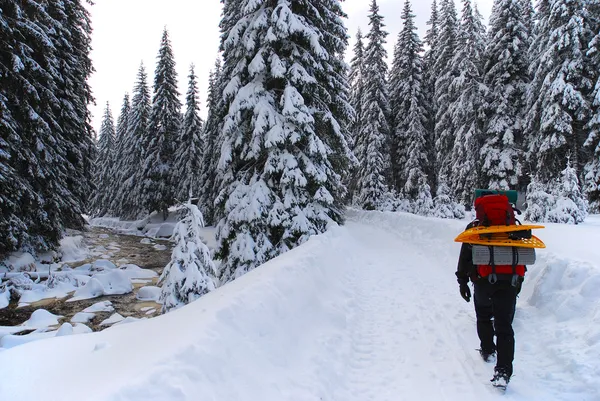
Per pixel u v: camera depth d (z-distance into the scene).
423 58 32.78
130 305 11.70
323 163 11.29
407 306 5.79
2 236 13.25
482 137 23.62
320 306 5.08
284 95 9.76
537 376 3.16
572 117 18.73
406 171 27.56
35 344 3.15
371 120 27.28
